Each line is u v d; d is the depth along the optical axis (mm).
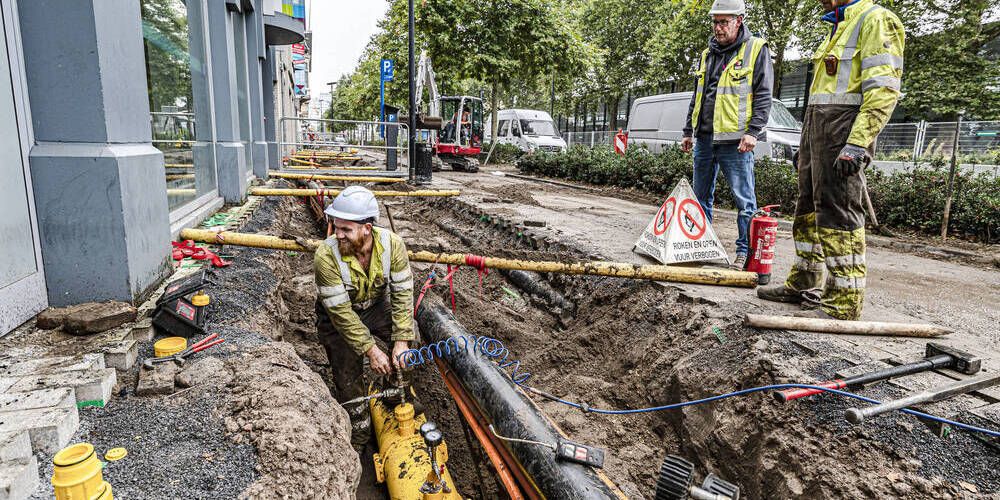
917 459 2309
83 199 2949
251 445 2049
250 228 5836
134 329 2877
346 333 3186
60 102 2885
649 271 4262
